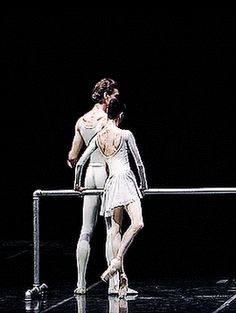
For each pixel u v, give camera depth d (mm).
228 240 20594
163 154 21531
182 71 20812
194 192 12297
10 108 21375
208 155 21469
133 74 20906
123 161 12094
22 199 22188
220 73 20734
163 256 18406
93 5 20453
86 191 12438
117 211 12148
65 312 11469
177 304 11859
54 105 21312
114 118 12289
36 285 12945
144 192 12336
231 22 20281
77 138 12859
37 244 12930
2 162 21922
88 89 21078
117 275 12805
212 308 11500
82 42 20766
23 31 20734
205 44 20531
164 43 20625
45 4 20438
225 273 15484
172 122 21281
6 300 12633
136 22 20562
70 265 17141
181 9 20297
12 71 21047
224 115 21125
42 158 21781
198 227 22031
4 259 18172
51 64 20938
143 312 11242
